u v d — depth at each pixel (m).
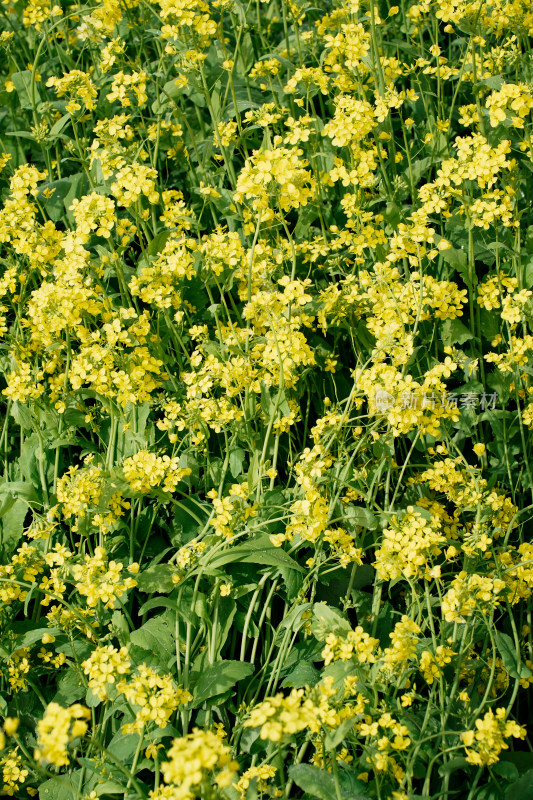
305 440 3.70
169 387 3.67
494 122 3.24
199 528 3.34
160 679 2.44
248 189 3.05
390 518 2.87
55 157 4.96
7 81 4.68
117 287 4.11
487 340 3.82
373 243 3.57
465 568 2.84
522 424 3.50
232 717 3.07
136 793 2.57
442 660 2.50
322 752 2.46
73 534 3.58
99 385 3.15
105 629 3.19
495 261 3.75
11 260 3.72
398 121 4.54
